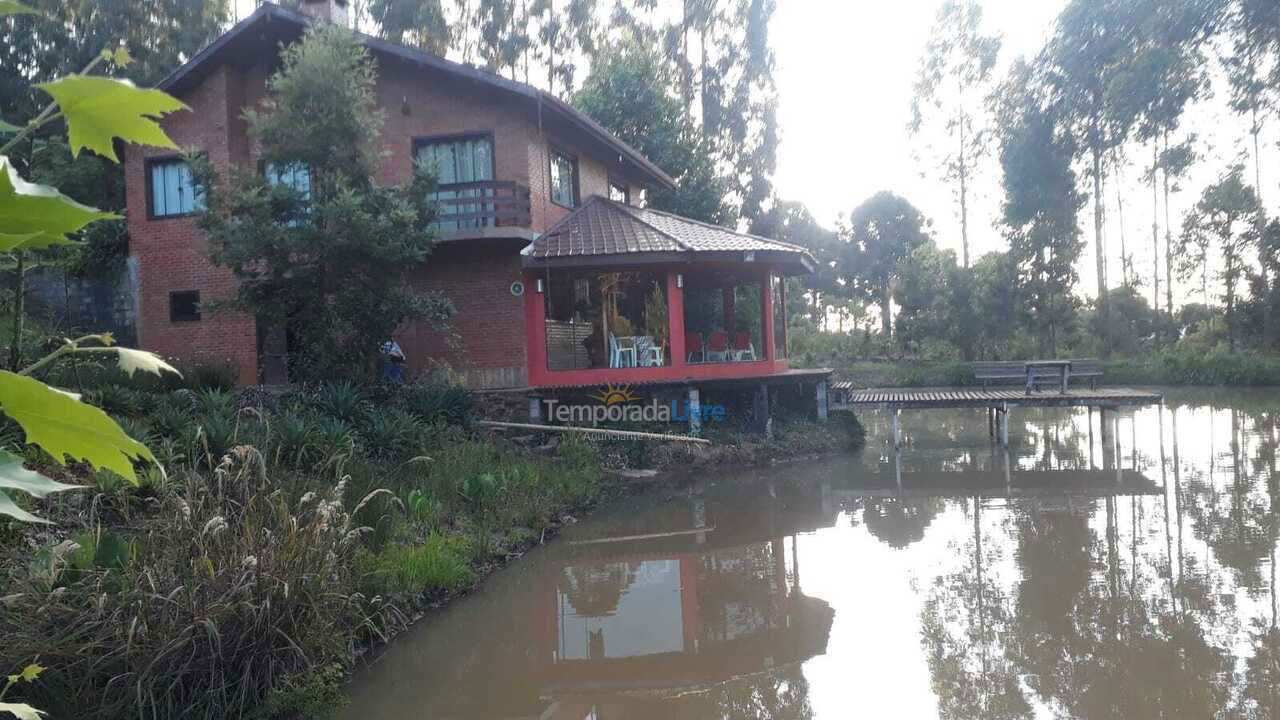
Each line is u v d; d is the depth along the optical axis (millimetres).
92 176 14891
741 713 5445
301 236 10688
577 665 6375
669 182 20688
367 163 11492
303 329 11664
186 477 6250
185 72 13992
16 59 17703
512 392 14125
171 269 14492
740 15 29297
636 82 24703
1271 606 6840
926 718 5180
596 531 10430
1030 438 19281
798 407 18297
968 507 11539
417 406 12180
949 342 35781
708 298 21547
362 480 8742
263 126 11047
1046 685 5516
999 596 7434
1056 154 29359
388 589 6840
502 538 9188
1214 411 23438
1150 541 9109
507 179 14523
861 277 49125
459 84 14641
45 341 9859
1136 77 24484
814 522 10898
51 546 4926
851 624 6961
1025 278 33000
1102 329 34719
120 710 4477
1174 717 4977
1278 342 32938
